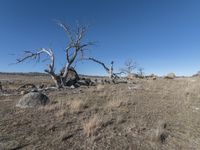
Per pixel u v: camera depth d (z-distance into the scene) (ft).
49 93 63.82
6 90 75.97
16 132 27.50
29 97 42.70
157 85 86.22
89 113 36.86
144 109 40.86
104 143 25.02
